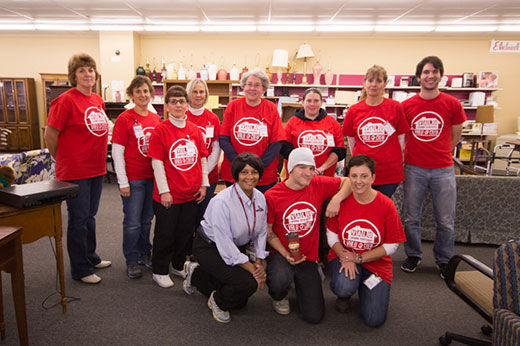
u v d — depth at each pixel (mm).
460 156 7535
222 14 6293
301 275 2086
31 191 1775
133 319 2025
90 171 2273
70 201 2260
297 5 5668
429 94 2551
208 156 2701
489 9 5723
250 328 1969
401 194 3430
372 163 1926
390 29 7227
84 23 7180
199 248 2068
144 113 2453
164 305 2184
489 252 3213
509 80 8023
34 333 1868
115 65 7996
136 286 2416
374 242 2025
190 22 6938
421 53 8023
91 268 2453
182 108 2232
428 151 2596
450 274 1798
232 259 1929
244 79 2436
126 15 6484
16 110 8422
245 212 1957
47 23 7219
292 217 2092
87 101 2244
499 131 8234
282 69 8219
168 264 2406
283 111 5293
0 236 1448
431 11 5883
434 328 2014
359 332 1959
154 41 8344
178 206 2332
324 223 2510
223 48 8312
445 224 2654
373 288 1976
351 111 2654
